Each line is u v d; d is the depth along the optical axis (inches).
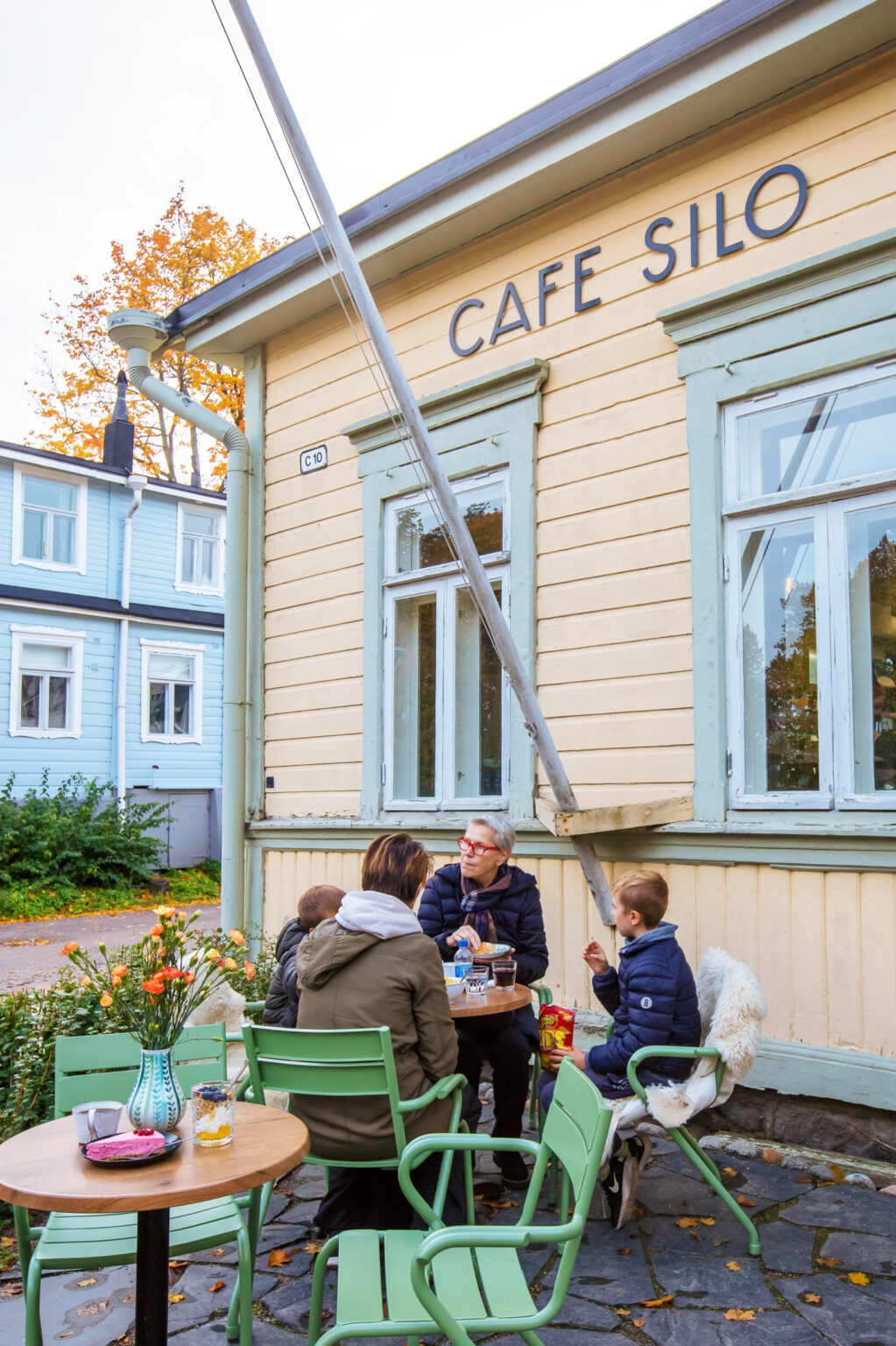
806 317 179.5
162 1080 97.9
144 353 294.0
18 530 684.7
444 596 239.8
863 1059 162.1
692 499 192.5
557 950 208.4
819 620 176.2
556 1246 135.4
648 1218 144.3
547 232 222.1
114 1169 88.6
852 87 176.9
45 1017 178.9
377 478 256.1
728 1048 132.9
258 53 152.7
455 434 237.8
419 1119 119.9
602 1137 86.0
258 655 286.4
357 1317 88.8
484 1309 90.1
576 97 200.7
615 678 203.3
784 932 173.6
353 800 256.5
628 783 199.3
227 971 106.4
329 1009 122.3
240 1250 103.2
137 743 732.7
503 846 172.2
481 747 230.2
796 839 171.9
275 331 286.5
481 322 235.0
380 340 171.3
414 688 246.1
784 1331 113.7
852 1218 142.4
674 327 196.5
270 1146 94.9
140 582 746.8
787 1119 171.9
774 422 185.2
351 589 262.2
